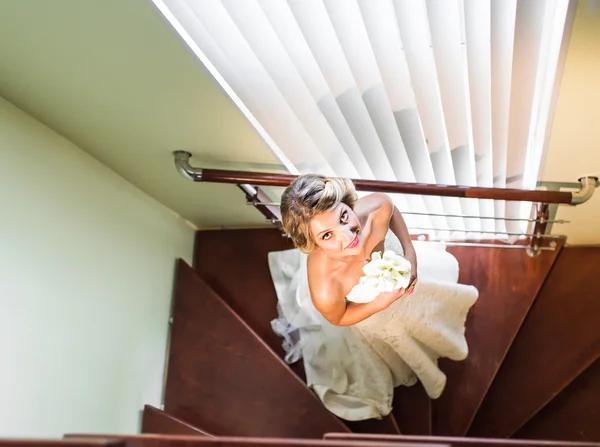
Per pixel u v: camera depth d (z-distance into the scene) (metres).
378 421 2.90
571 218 2.74
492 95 1.77
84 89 1.89
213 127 2.15
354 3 1.47
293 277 3.06
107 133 2.21
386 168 2.40
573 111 1.88
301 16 1.49
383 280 1.95
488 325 3.04
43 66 1.77
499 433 2.98
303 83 1.82
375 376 2.86
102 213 2.47
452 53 1.65
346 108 1.94
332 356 2.89
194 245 3.38
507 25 1.53
